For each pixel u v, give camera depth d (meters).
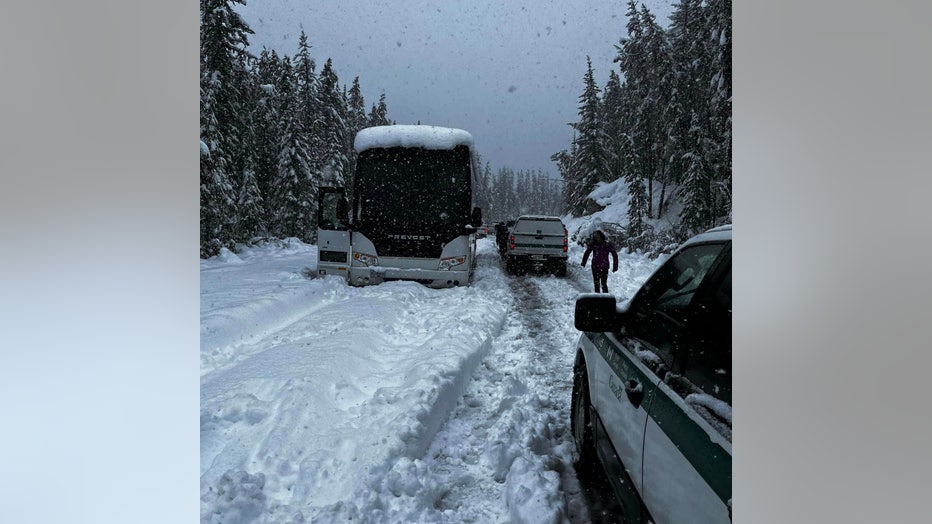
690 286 2.56
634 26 32.09
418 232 11.48
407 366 5.80
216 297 9.44
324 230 11.86
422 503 3.32
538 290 13.80
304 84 34.59
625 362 2.81
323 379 4.98
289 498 3.33
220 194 22.33
